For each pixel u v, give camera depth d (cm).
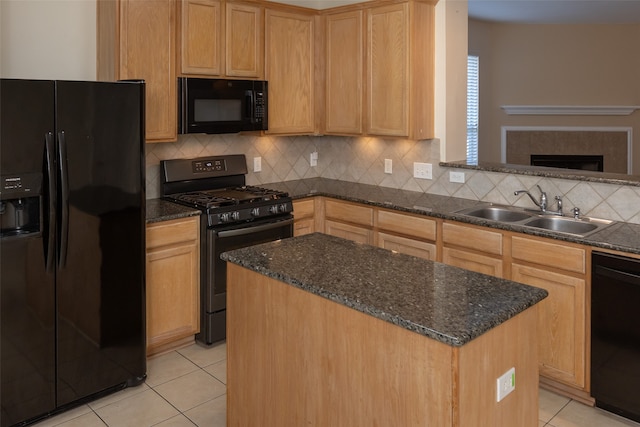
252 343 220
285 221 382
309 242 252
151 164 377
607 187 310
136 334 295
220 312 352
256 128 397
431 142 403
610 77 693
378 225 382
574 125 709
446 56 389
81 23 339
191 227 337
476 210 350
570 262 276
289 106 423
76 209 260
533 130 712
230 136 422
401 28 376
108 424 262
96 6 340
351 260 221
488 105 709
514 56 701
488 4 557
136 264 290
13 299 245
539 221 327
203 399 288
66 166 254
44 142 246
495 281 195
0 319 242
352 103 417
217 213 344
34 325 253
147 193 375
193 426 262
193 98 356
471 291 183
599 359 269
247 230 357
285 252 233
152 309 323
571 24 689
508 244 304
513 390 172
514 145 714
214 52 368
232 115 381
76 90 255
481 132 702
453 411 150
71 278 263
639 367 254
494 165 379
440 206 360
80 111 257
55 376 264
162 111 342
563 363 284
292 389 203
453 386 149
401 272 205
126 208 281
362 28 402
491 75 705
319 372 190
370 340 171
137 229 288
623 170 707
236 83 381
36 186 245
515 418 174
